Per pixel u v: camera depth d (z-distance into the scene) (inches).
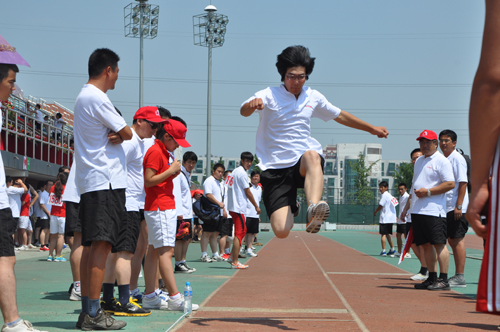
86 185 152.2
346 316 181.0
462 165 275.4
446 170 264.5
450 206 279.3
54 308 194.2
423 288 267.1
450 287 274.2
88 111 153.1
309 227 155.0
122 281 181.3
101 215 150.6
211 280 292.7
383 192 537.3
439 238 260.8
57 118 787.4
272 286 266.7
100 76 159.2
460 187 274.4
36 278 297.7
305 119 176.7
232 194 370.6
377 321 171.8
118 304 180.5
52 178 754.8
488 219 65.6
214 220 431.8
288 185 174.1
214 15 1095.6
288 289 255.6
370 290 257.3
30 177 737.0
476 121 67.6
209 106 1026.1
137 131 198.4
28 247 569.3
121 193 156.7
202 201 432.8
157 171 185.3
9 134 623.2
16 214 454.3
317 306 202.8
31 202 584.7
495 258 63.9
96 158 152.2
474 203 68.1
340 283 285.1
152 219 187.9
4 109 579.2
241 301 213.6
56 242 421.1
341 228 1845.5
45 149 741.9
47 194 541.3
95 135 153.2
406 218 413.4
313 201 150.6
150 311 182.5
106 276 181.6
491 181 66.1
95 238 149.6
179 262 339.6
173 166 185.9
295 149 174.4
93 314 152.6
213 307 197.6
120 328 153.6
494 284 63.6
